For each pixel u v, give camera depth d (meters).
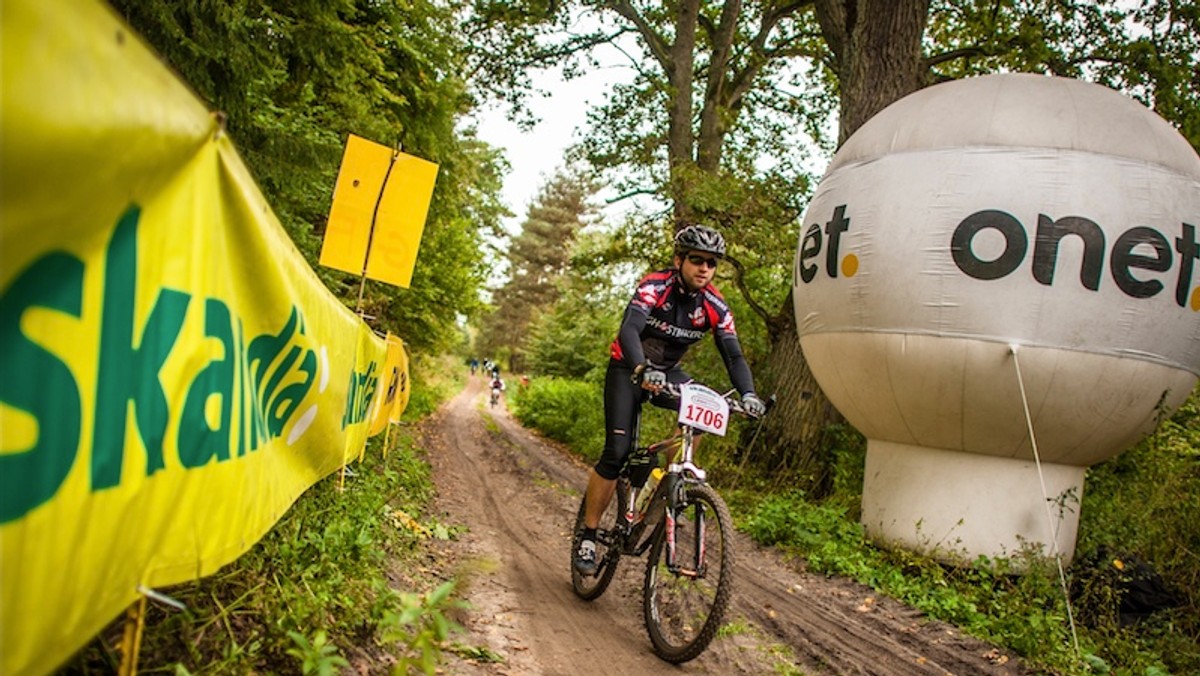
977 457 7.43
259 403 2.51
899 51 11.77
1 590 1.18
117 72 1.24
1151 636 6.30
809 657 4.46
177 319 1.77
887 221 7.19
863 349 7.41
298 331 2.77
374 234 5.93
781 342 12.87
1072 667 4.90
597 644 4.05
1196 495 7.54
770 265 14.43
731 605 5.29
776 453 12.13
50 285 1.26
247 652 2.50
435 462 12.34
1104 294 6.54
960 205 6.84
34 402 1.25
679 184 15.47
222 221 1.94
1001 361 6.71
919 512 7.61
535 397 29.53
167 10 4.68
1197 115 12.52
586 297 23.64
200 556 2.09
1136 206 6.59
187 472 1.92
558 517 8.48
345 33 7.64
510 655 3.63
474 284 22.61
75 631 1.47
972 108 7.24
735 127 22.64
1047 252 6.56
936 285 6.88
